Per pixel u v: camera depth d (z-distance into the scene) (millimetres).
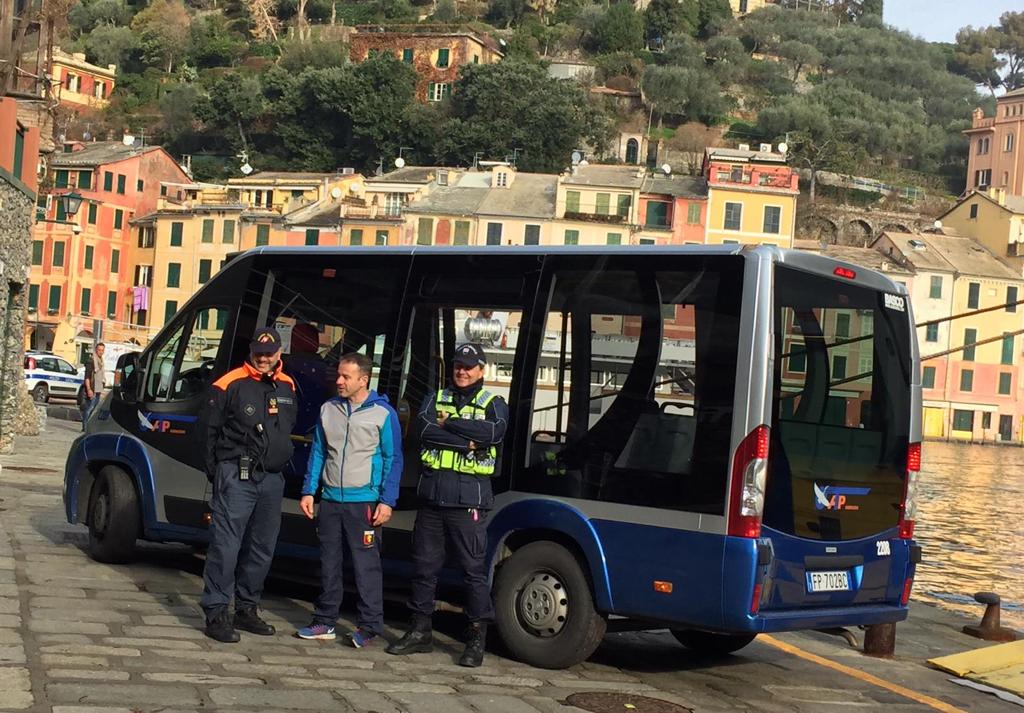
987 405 88875
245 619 8320
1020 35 195250
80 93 127250
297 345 9867
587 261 8398
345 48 134125
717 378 7719
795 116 131500
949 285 88312
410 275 9297
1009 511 34062
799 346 7863
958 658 9594
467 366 7922
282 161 114000
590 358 8266
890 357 8562
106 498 10664
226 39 142000
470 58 120312
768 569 7582
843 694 8242
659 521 7773
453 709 6691
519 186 83062
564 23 153000
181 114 119625
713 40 152500
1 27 19375
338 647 8148
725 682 8312
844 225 108625
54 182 81312
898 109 156375
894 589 8555
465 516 7957
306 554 9594
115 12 148500
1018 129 129375
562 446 8258
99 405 11125
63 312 80750
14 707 5859
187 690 6492
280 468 8219
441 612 10148
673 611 7695
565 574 8109
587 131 116250
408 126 112000
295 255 10055
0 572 9586
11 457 20438
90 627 7855
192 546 11633
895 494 8555
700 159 123000
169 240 82125
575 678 7930
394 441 8219
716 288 7824
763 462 7555
